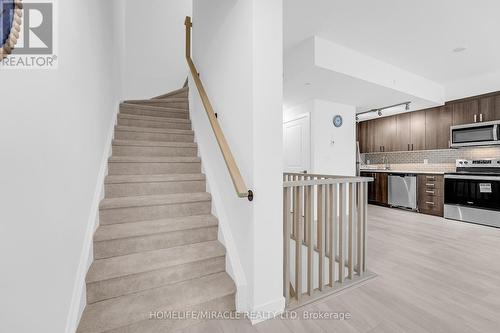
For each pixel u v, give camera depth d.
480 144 4.02
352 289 1.89
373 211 4.89
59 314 1.10
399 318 1.53
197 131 2.79
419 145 5.04
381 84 3.48
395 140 5.54
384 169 6.04
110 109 2.57
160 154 2.56
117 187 2.02
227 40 1.92
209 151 2.40
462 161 4.38
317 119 4.31
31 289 0.90
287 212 1.72
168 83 4.59
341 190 2.06
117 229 1.73
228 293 1.54
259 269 1.53
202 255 1.72
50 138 1.08
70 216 1.28
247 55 1.58
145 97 4.40
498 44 3.00
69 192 1.28
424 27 2.64
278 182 1.60
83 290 1.34
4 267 0.76
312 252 1.84
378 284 1.96
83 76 1.60
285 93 3.94
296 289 1.75
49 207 1.05
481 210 3.77
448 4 2.26
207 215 2.11
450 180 4.18
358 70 3.20
